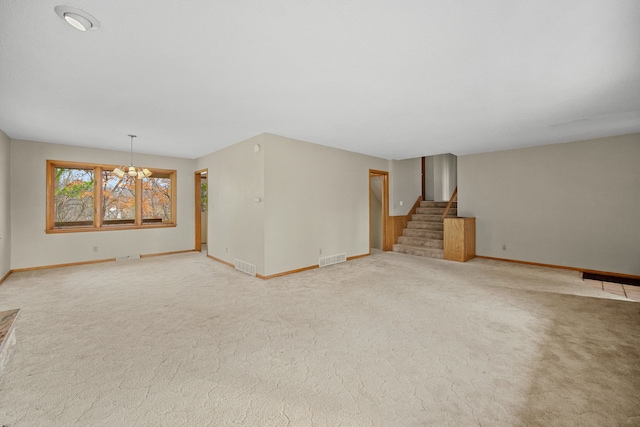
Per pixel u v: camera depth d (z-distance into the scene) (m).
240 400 1.86
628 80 2.71
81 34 1.96
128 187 6.49
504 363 2.26
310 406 1.80
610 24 1.85
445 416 1.72
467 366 2.23
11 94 3.02
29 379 2.04
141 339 2.64
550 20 1.81
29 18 1.78
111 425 1.64
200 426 1.64
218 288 4.18
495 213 6.16
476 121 4.01
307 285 4.34
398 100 3.22
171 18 1.79
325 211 5.66
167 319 3.08
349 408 1.79
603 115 3.74
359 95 3.07
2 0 1.60
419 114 3.71
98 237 5.91
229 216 5.63
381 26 1.88
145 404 1.81
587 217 5.10
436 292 4.00
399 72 2.55
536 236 5.64
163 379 2.06
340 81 2.73
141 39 2.03
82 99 3.17
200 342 2.60
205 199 8.77
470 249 6.23
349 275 4.92
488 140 5.18
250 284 4.38
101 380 2.04
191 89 2.91
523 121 4.00
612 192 4.87
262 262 4.70
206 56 2.27
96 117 3.81
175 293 3.95
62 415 1.71
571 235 5.27
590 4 1.66
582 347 2.49
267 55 2.26
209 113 3.66
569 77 2.65
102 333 2.75
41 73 2.54
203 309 3.38
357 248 6.41
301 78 2.67
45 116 3.77
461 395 1.90
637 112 3.62
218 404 1.82
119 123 4.09
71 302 3.58
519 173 5.84
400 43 2.09
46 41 2.04
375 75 2.61
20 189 5.07
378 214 8.11
